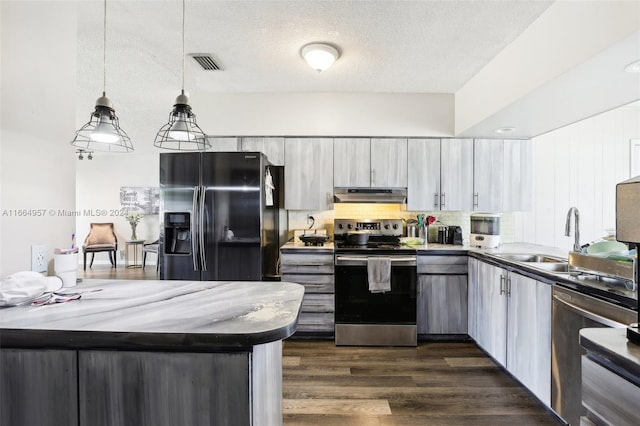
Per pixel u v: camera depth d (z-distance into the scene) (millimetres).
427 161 3412
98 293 1378
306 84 3195
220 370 964
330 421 1880
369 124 3424
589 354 991
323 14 2035
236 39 2330
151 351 973
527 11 1991
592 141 3816
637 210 896
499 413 1955
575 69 1797
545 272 1930
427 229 3525
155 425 976
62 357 982
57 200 1560
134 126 4711
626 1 1460
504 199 3414
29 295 1207
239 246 2811
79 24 2145
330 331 3061
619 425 848
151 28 2193
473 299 2924
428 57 2594
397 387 2244
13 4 1345
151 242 6762
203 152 2832
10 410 992
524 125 2957
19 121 1376
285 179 3422
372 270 2932
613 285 1615
